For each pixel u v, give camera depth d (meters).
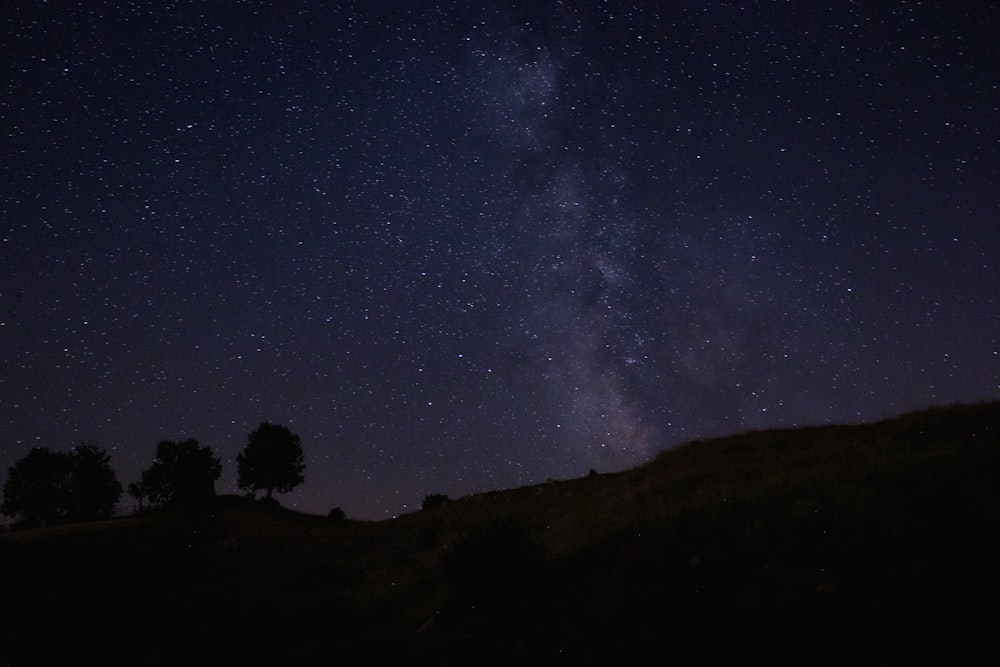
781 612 6.48
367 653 7.89
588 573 8.88
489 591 8.64
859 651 5.59
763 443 20.14
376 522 26.25
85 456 45.38
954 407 18.53
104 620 10.94
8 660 8.69
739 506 9.96
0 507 43.81
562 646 6.81
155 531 23.72
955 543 7.13
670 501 11.38
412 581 11.67
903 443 14.80
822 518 8.55
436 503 31.59
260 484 47.75
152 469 46.19
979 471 9.22
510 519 9.88
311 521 36.00
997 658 5.15
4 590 12.95
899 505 8.48
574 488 22.64
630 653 6.35
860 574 6.90
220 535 24.33
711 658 5.96
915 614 5.93
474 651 7.23
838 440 17.69
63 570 16.08
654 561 8.55
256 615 10.91
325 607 10.99
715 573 7.74
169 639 9.63
